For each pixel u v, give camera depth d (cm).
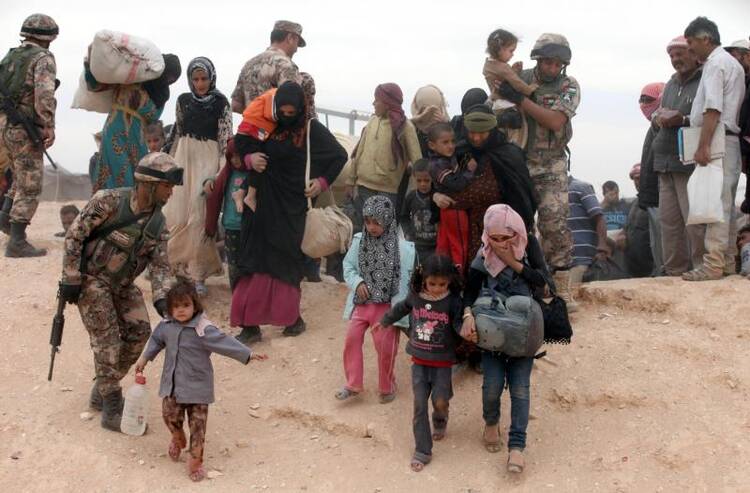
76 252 555
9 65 820
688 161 688
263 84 738
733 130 691
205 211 750
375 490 521
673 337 644
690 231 735
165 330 538
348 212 860
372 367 660
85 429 579
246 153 678
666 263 766
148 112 797
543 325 518
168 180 546
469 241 600
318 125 703
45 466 543
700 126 686
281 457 564
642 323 676
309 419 604
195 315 536
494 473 527
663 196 748
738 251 782
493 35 666
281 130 678
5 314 742
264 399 638
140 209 558
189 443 551
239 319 691
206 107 748
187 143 750
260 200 679
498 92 671
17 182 855
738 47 747
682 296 687
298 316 707
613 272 917
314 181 689
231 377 672
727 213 702
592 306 720
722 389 583
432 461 544
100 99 789
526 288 530
